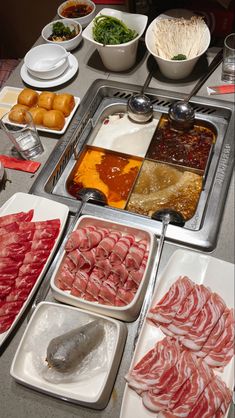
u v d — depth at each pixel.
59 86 1.45
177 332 0.83
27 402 0.81
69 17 1.69
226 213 1.03
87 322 0.85
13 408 0.81
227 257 0.96
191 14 1.42
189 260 0.92
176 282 0.89
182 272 0.91
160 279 0.90
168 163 1.24
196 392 0.75
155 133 1.31
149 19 1.54
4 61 2.11
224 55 1.33
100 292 0.90
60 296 0.88
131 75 1.43
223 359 0.80
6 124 1.31
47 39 1.60
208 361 0.80
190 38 1.34
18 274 0.97
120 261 0.92
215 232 0.99
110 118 1.41
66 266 0.95
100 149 1.31
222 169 1.11
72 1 1.72
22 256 0.99
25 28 2.34
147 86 1.36
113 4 1.70
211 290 0.89
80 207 1.08
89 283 0.91
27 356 0.82
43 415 0.79
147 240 0.97
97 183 1.25
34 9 2.22
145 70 1.43
